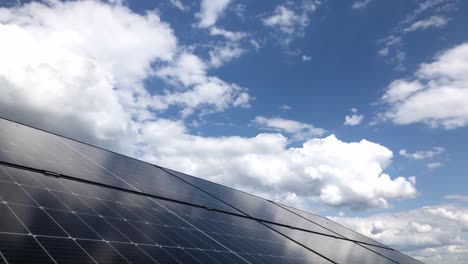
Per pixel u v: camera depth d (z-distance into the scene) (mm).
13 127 18562
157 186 19969
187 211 17781
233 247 15516
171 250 12406
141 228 13102
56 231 10148
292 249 19062
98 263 9523
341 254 22297
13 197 10891
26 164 13922
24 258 8305
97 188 15180
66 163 16438
